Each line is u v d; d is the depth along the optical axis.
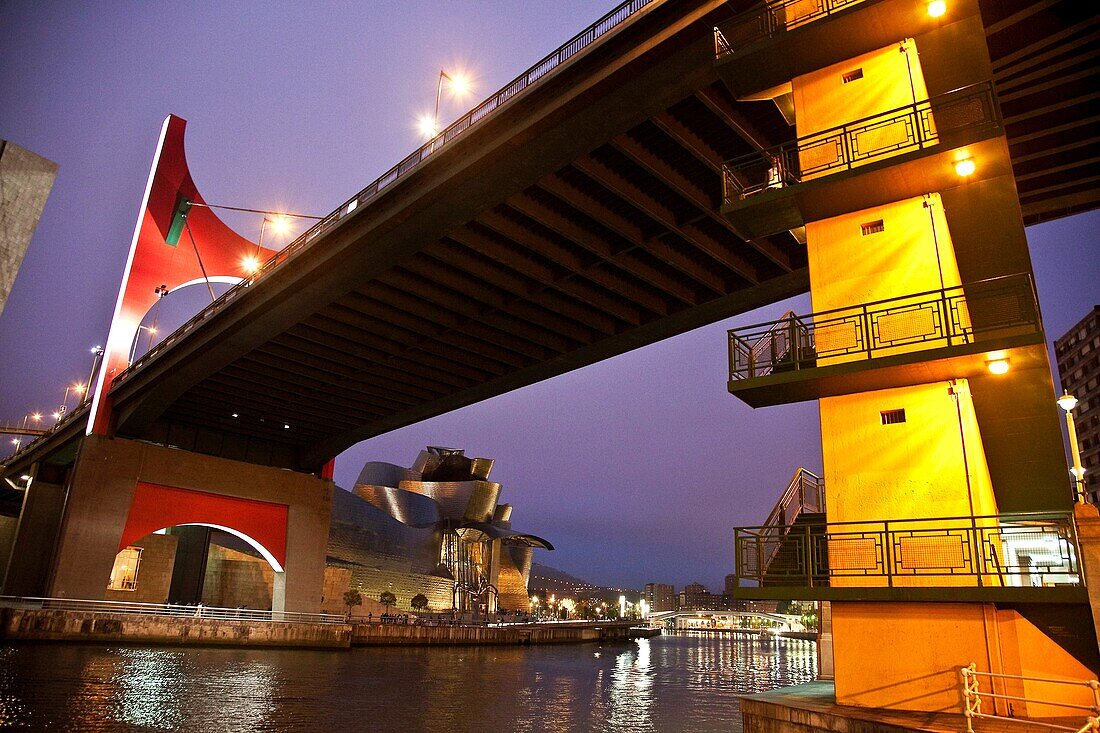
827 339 15.12
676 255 37.72
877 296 15.00
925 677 12.63
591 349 47.06
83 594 52.44
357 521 102.75
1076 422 100.00
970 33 15.38
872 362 13.81
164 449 58.66
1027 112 27.31
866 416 14.72
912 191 15.16
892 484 14.03
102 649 42.16
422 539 113.56
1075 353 100.19
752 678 52.53
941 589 12.43
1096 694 9.93
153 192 64.31
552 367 50.09
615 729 26.22
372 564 102.56
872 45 16.28
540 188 33.09
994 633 12.28
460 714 27.89
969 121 15.03
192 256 65.62
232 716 23.73
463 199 33.56
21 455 75.19
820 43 16.36
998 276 14.67
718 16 24.81
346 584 76.12
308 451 69.94
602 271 39.28
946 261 14.62
